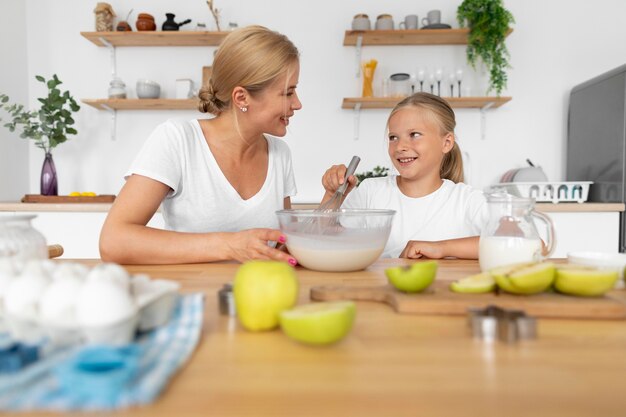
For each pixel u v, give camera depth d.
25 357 0.35
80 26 2.95
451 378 0.36
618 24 2.94
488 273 0.67
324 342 0.43
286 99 1.22
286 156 1.54
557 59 2.95
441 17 2.91
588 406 0.31
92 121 2.97
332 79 2.96
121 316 0.40
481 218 1.45
